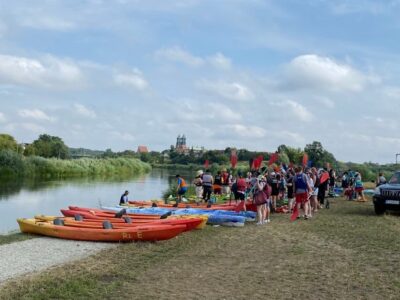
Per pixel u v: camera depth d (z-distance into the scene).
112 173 76.25
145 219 16.72
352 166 56.94
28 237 13.98
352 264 10.24
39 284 8.30
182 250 11.84
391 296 7.88
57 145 91.81
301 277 9.11
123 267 9.82
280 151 53.66
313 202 20.97
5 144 75.44
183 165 118.38
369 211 21.28
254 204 18.25
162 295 7.80
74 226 14.32
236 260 10.65
